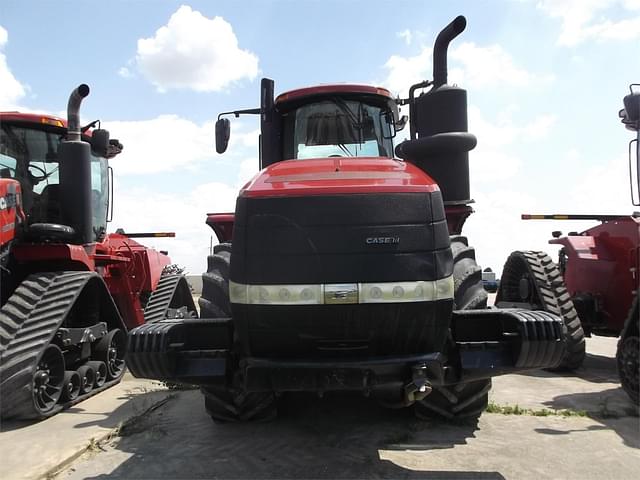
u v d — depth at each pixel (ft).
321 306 9.26
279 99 15.21
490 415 14.35
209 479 10.60
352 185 9.56
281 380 9.79
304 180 10.02
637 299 15.76
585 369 20.67
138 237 28.53
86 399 17.72
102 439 12.98
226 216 13.56
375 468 11.01
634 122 16.72
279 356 9.86
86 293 19.13
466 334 10.83
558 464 11.12
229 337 10.75
